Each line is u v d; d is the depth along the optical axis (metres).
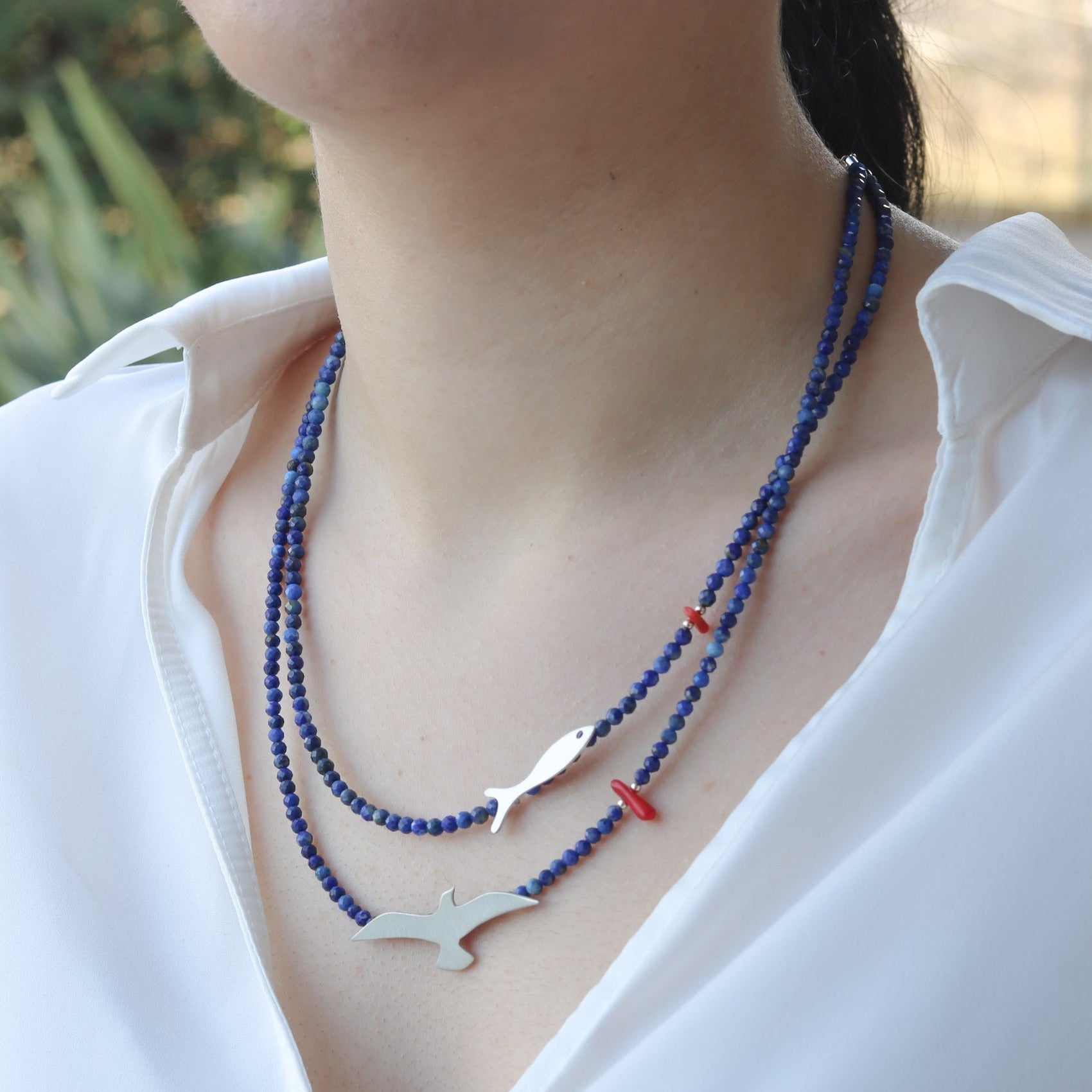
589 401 0.55
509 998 0.53
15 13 3.37
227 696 0.59
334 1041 0.55
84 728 0.59
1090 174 2.81
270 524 0.62
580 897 0.53
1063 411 0.52
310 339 0.65
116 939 0.56
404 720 0.57
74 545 0.62
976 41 1.87
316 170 0.56
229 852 0.56
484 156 0.52
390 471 0.58
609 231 0.53
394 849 0.56
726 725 0.54
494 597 0.57
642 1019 0.51
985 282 0.51
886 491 0.54
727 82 0.53
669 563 0.55
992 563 0.51
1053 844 0.48
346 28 0.49
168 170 3.42
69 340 1.60
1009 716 0.49
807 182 0.56
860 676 0.51
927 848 0.49
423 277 0.54
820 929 0.49
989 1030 0.48
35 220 1.75
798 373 0.55
